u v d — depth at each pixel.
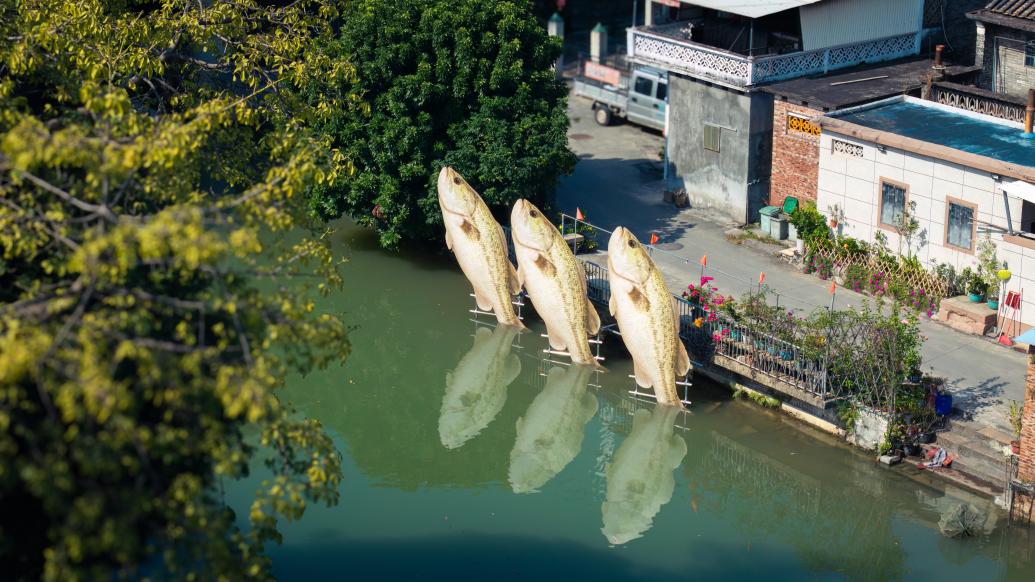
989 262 31.52
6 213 15.98
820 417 29.56
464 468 30.09
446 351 35.47
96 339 14.49
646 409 31.47
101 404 13.73
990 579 24.34
